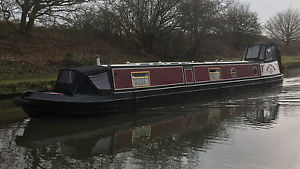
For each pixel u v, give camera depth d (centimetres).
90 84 1119
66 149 845
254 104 1442
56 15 2828
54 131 1002
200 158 770
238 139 916
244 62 1839
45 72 2178
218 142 891
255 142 884
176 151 821
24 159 771
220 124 1091
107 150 838
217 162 743
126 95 1204
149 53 3522
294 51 5788
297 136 938
